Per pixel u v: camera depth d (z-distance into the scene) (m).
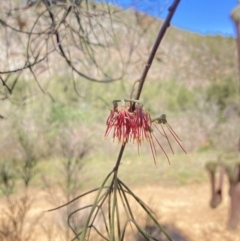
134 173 7.21
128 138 1.02
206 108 11.37
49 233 3.51
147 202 5.59
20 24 2.26
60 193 4.87
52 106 7.05
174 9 1.26
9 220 3.59
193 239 4.32
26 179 4.77
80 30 2.22
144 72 1.17
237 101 11.45
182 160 8.13
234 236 4.40
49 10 1.93
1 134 5.32
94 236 3.22
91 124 8.23
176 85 14.33
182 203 5.66
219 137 9.39
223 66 19.53
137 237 3.47
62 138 5.64
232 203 0.49
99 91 9.22
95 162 7.46
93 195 5.24
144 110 1.03
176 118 10.38
